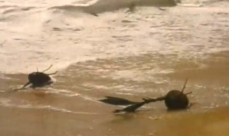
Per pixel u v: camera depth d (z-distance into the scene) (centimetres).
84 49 1369
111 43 1438
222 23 1712
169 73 1138
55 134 742
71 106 891
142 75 1123
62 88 1020
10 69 1178
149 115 823
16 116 835
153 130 746
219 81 1062
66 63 1230
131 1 1805
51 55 1302
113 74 1135
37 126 781
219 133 727
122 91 995
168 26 1656
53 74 1125
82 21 1648
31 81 1038
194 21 1728
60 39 1466
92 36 1512
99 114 840
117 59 1275
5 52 1317
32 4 1752
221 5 2016
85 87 1027
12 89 1015
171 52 1348
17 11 1656
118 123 786
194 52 1348
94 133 742
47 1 1808
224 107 867
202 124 770
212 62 1242
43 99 941
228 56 1308
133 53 1335
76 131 753
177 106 852
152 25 1662
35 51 1334
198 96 948
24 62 1236
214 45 1434
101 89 1011
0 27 1553
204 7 1956
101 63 1237
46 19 1609
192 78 1091
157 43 1443
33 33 1512
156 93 975
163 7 1862
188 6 1941
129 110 843
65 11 1670
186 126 761
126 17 1730
